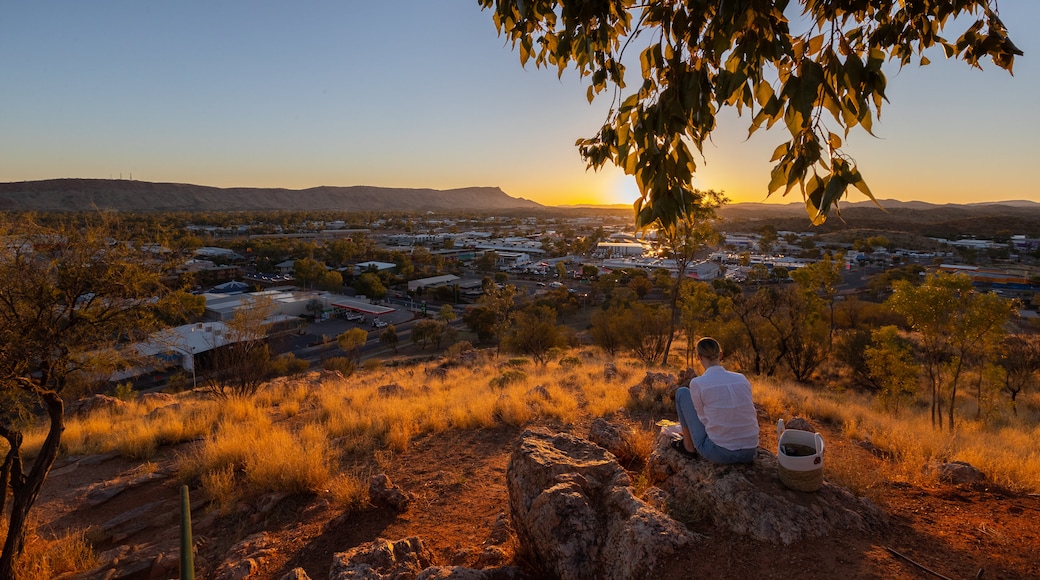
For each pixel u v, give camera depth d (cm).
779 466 374
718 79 175
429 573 337
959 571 297
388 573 382
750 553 314
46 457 520
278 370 3125
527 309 5066
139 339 563
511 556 407
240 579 451
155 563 499
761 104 182
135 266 531
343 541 505
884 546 323
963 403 1767
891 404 1372
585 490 393
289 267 10788
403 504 568
